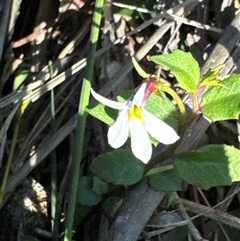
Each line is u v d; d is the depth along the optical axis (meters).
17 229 0.20
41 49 0.25
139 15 0.25
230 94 0.16
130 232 0.18
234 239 0.20
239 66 0.21
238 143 0.22
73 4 0.25
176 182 0.18
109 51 0.24
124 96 0.17
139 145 0.14
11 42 0.24
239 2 0.24
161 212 0.19
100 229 0.19
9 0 0.22
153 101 0.17
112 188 0.19
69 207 0.18
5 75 0.24
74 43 0.25
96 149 0.22
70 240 0.18
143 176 0.18
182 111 0.16
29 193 0.21
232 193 0.20
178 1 0.25
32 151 0.22
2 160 0.22
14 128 0.22
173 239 0.20
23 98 0.22
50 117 0.23
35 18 0.25
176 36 0.24
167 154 0.18
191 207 0.20
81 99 0.18
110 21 0.24
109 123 0.17
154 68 0.24
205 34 0.24
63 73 0.23
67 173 0.21
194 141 0.19
